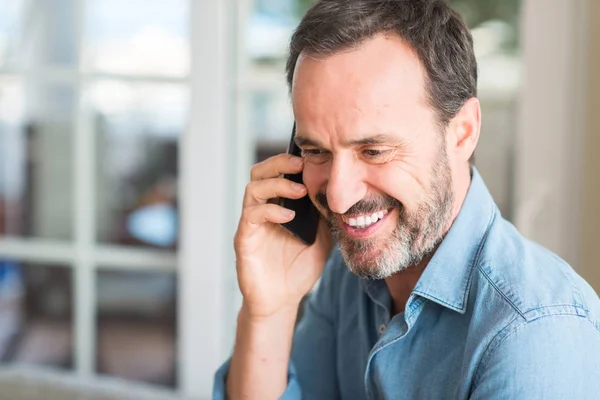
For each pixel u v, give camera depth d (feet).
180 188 6.54
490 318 2.97
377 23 3.00
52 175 7.02
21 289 7.21
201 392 6.55
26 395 6.42
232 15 6.27
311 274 3.91
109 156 6.82
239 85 6.31
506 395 2.77
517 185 5.61
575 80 5.34
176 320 6.79
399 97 2.99
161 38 6.53
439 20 3.15
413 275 3.51
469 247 3.27
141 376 6.89
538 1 5.40
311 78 3.05
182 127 6.55
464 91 3.24
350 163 3.10
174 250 6.73
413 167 3.09
